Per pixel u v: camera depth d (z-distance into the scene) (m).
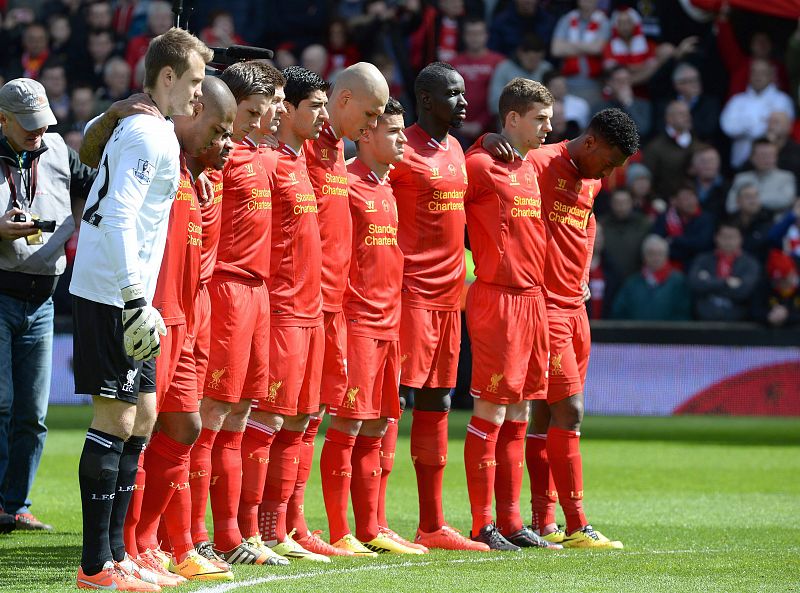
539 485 28.47
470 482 26.83
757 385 59.91
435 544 26.42
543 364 27.09
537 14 69.19
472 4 68.00
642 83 68.69
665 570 23.33
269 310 23.89
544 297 27.58
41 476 37.16
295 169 24.41
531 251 26.83
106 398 19.58
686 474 41.34
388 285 25.61
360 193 25.55
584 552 26.02
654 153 65.50
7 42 71.25
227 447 23.34
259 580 21.30
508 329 26.48
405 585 21.00
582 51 68.19
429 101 26.47
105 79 69.62
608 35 68.81
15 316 27.17
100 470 19.61
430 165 26.33
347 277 25.48
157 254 19.95
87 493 19.66
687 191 62.75
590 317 61.47
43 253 27.12
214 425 22.95
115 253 18.95
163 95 19.95
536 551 26.19
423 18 67.31
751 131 67.00
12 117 26.30
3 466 27.14
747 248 61.47
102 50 70.06
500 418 26.78
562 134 62.88
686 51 68.94
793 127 67.31
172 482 21.78
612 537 28.47
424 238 26.42
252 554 23.28
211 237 22.67
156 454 21.80
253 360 23.55
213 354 22.89
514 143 27.12
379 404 25.42
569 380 27.42
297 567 22.98
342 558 24.53
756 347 59.84
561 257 27.73
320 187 25.06
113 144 19.56
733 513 32.88
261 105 23.11
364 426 25.80
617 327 60.19
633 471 41.97
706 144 65.62
